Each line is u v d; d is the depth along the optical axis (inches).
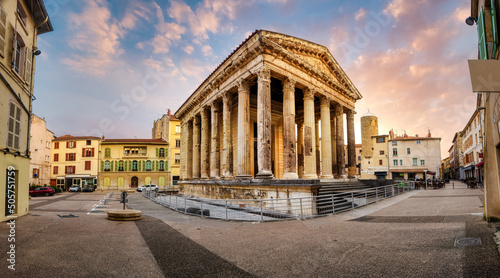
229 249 262.1
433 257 207.6
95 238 307.7
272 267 208.5
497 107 246.8
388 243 256.2
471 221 327.3
